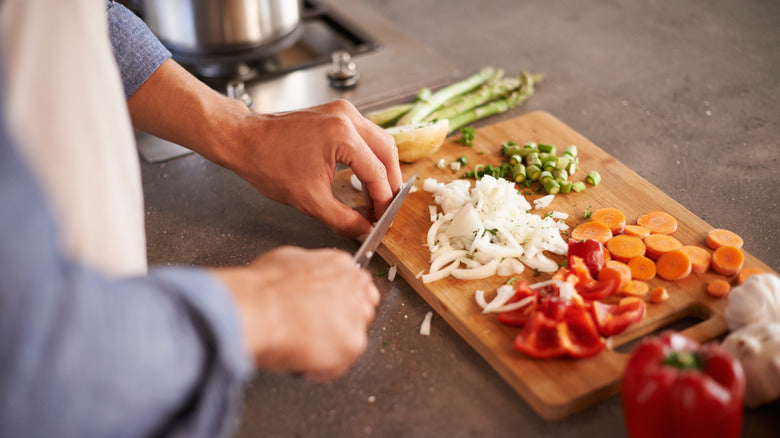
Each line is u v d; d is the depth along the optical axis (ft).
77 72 2.24
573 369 2.65
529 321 2.77
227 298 1.85
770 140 4.24
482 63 5.21
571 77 5.00
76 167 2.11
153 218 3.67
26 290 1.45
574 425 2.54
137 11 4.73
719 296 2.97
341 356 2.22
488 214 3.42
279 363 2.12
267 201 3.81
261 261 2.39
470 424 2.55
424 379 2.74
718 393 2.01
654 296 2.95
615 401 2.63
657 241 3.25
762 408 2.51
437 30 5.75
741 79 4.91
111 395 1.61
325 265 2.35
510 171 3.89
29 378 1.47
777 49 5.27
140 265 2.50
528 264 3.22
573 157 3.88
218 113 3.35
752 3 6.00
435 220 3.52
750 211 3.62
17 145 1.49
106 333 1.60
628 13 5.92
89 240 2.12
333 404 2.63
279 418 2.58
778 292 2.67
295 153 3.25
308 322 2.10
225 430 1.91
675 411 2.05
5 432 1.50
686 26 5.67
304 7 5.92
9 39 2.09
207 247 3.46
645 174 3.97
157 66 3.31
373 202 3.50
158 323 1.70
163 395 1.73
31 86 2.06
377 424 2.55
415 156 3.95
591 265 3.08
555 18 5.89
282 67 5.13
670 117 4.51
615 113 4.57
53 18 2.21
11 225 1.43
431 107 4.40
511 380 2.68
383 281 3.28
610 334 2.81
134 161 2.58
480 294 3.03
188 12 4.36
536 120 4.37
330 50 5.41
